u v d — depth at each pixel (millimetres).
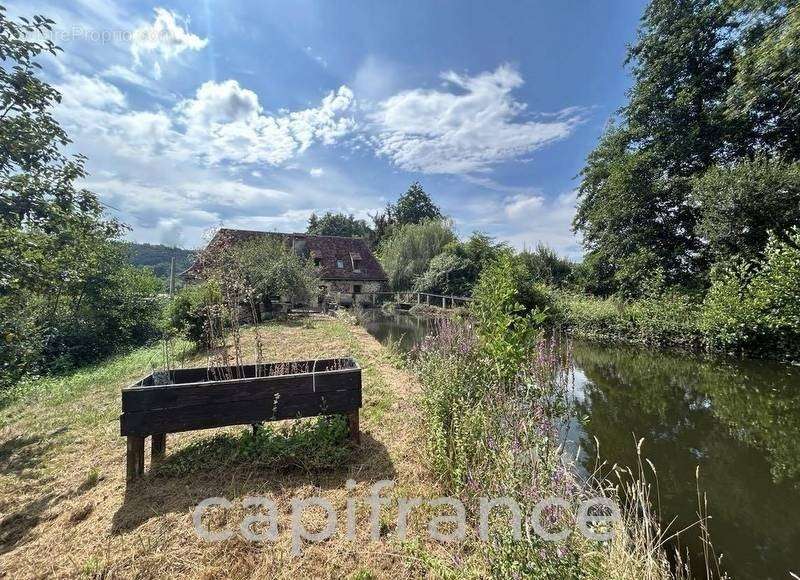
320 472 3059
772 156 11297
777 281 8148
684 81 14859
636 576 1860
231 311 5492
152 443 3197
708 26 13812
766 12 10523
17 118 4543
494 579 1730
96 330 9914
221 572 2045
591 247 19094
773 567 2639
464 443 2748
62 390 6035
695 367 8375
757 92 10930
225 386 3072
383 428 3965
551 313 12984
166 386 2957
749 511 3275
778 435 4758
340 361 4133
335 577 2025
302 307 16859
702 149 14125
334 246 28734
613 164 17062
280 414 3186
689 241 14750
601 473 3824
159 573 2035
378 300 28203
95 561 2104
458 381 3553
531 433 2180
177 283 11180
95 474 3072
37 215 4820
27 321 6293
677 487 3639
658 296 12914
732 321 8789
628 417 5422
